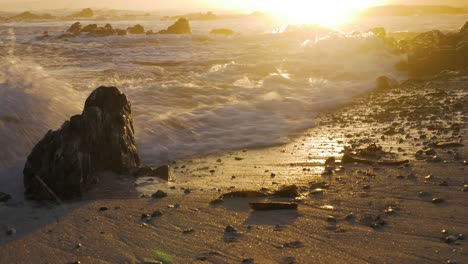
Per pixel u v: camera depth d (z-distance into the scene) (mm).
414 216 4418
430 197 4922
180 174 6414
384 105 11133
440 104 10609
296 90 12539
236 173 6375
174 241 4145
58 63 15609
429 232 4031
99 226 4586
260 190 5492
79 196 5473
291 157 7125
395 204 4770
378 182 5551
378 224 4258
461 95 11602
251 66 15930
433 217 4363
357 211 4645
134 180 6004
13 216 4914
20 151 6590
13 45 20844
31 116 7320
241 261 3684
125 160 6242
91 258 3883
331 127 9133
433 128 8391
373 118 9781
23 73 9453
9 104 7465
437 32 23438
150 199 5355
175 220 4656
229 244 4016
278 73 15125
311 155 7180
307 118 9844
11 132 6852
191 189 5691
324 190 5352
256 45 22859
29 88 8266
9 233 4445
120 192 5602
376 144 7547
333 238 4039
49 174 5512
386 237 3992
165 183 5969
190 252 3902
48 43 22812
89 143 5973
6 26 37250
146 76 13250
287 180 5930
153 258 3822
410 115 9750
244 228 4363
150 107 9398
